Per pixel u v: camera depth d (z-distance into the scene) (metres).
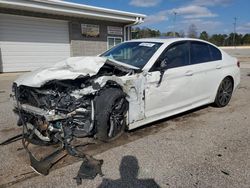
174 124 4.74
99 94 3.48
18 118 3.97
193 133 4.29
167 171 3.06
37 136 3.55
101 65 3.51
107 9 14.91
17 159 3.34
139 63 4.29
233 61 6.03
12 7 11.96
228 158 3.40
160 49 4.41
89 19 15.72
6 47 12.62
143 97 4.03
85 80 3.53
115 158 3.37
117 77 3.62
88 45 16.03
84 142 3.81
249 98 7.02
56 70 3.47
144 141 3.93
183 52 4.81
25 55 13.37
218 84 5.59
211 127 4.60
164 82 4.30
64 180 2.85
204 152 3.57
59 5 12.76
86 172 2.97
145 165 3.20
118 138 4.02
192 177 2.93
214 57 5.55
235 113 5.49
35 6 11.91
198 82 5.00
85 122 3.43
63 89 3.45
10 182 2.81
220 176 2.96
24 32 13.09
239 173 3.02
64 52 15.00
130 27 18.72
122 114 3.77
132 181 2.85
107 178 2.90
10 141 3.91
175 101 4.61
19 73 12.81
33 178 2.90
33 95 3.44
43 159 3.20
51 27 14.14
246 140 4.01
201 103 5.28
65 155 3.35
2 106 6.11
